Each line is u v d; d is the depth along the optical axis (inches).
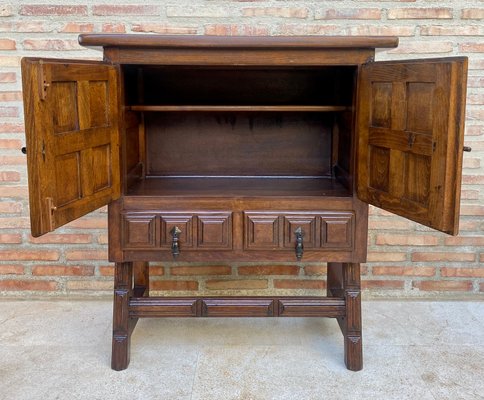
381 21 94.5
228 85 89.6
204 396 69.1
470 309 97.0
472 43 94.5
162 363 77.5
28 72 51.6
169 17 94.0
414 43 94.9
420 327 89.4
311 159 91.2
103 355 80.0
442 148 55.0
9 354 79.9
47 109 53.9
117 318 75.1
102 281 101.2
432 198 56.9
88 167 63.3
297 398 68.6
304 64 69.0
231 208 72.6
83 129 61.5
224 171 91.5
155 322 91.9
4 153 96.3
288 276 101.3
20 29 93.4
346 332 75.5
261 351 81.4
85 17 93.6
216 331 88.5
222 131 90.7
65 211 58.5
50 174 54.9
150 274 100.7
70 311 95.9
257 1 93.8
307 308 75.8
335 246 72.7
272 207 72.6
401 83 61.0
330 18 94.2
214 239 72.5
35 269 100.5
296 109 75.7
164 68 86.7
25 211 98.4
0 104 94.7
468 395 69.2
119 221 72.5
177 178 89.6
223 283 101.3
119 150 71.1
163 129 90.3
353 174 72.1
